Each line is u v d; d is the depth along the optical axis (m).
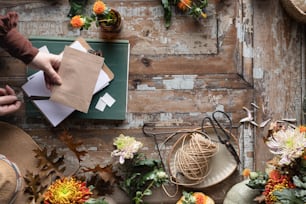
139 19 1.74
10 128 1.70
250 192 1.62
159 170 1.69
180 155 1.65
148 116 1.73
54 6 1.73
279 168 1.52
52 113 1.70
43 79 1.70
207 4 1.72
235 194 1.64
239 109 1.73
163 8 1.73
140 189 1.71
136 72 1.73
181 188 1.71
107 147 1.73
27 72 1.71
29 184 1.64
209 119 1.69
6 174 1.51
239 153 1.72
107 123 1.73
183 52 1.74
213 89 1.74
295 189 1.44
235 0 1.74
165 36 1.73
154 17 1.74
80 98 1.66
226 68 1.74
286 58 1.74
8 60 1.72
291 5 1.65
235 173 1.73
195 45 1.74
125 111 1.71
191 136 1.69
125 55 1.72
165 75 1.74
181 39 1.74
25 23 1.73
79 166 1.69
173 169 1.71
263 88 1.74
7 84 1.72
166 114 1.73
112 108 1.71
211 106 1.73
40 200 1.66
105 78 1.70
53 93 1.64
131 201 1.71
